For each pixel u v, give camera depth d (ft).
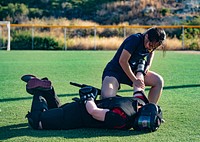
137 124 15.69
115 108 15.76
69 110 16.15
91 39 104.27
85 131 15.75
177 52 84.07
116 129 15.93
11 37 104.94
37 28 119.65
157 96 18.65
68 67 46.98
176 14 136.46
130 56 17.42
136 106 15.99
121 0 146.41
